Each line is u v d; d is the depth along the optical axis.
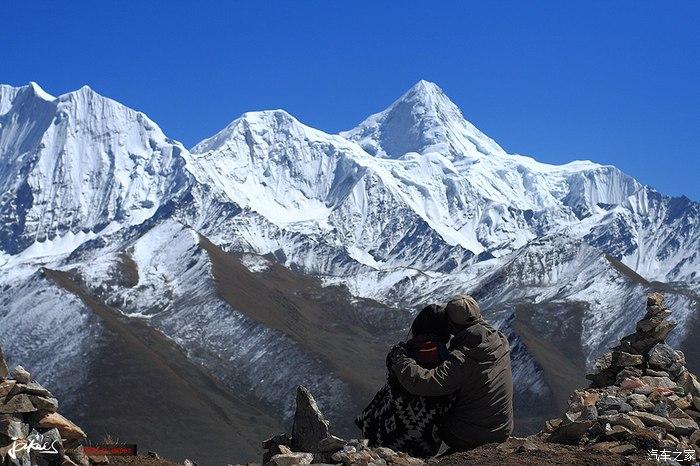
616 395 18.00
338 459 15.34
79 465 14.67
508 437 16.59
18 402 14.21
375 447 16.14
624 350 19.48
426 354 16.64
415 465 15.29
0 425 14.02
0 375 14.35
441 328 17.19
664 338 19.45
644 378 18.78
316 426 16.66
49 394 14.58
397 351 16.72
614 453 15.30
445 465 14.98
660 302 19.53
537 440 16.33
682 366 19.11
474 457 15.34
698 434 16.31
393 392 16.72
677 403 17.55
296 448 16.92
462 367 16.25
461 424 16.48
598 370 19.69
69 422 14.64
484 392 16.34
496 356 16.45
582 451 15.41
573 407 17.77
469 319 16.73
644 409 17.11
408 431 16.56
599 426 16.25
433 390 16.16
